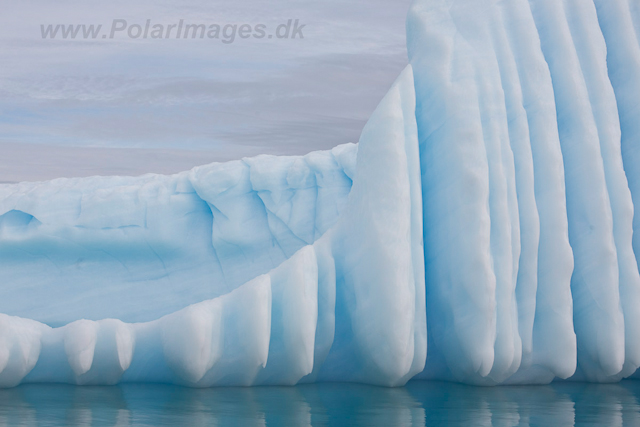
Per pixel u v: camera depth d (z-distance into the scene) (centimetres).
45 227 2420
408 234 1271
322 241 1371
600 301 1367
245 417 954
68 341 1199
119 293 2456
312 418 955
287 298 1241
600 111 1460
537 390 1294
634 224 1486
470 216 1286
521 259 1326
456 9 1499
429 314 1373
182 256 2472
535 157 1383
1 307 2428
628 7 1597
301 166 2431
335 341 1356
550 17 1508
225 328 1243
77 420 916
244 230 2403
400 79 1401
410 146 1336
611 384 1396
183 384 1265
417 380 1406
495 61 1410
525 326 1311
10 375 1190
